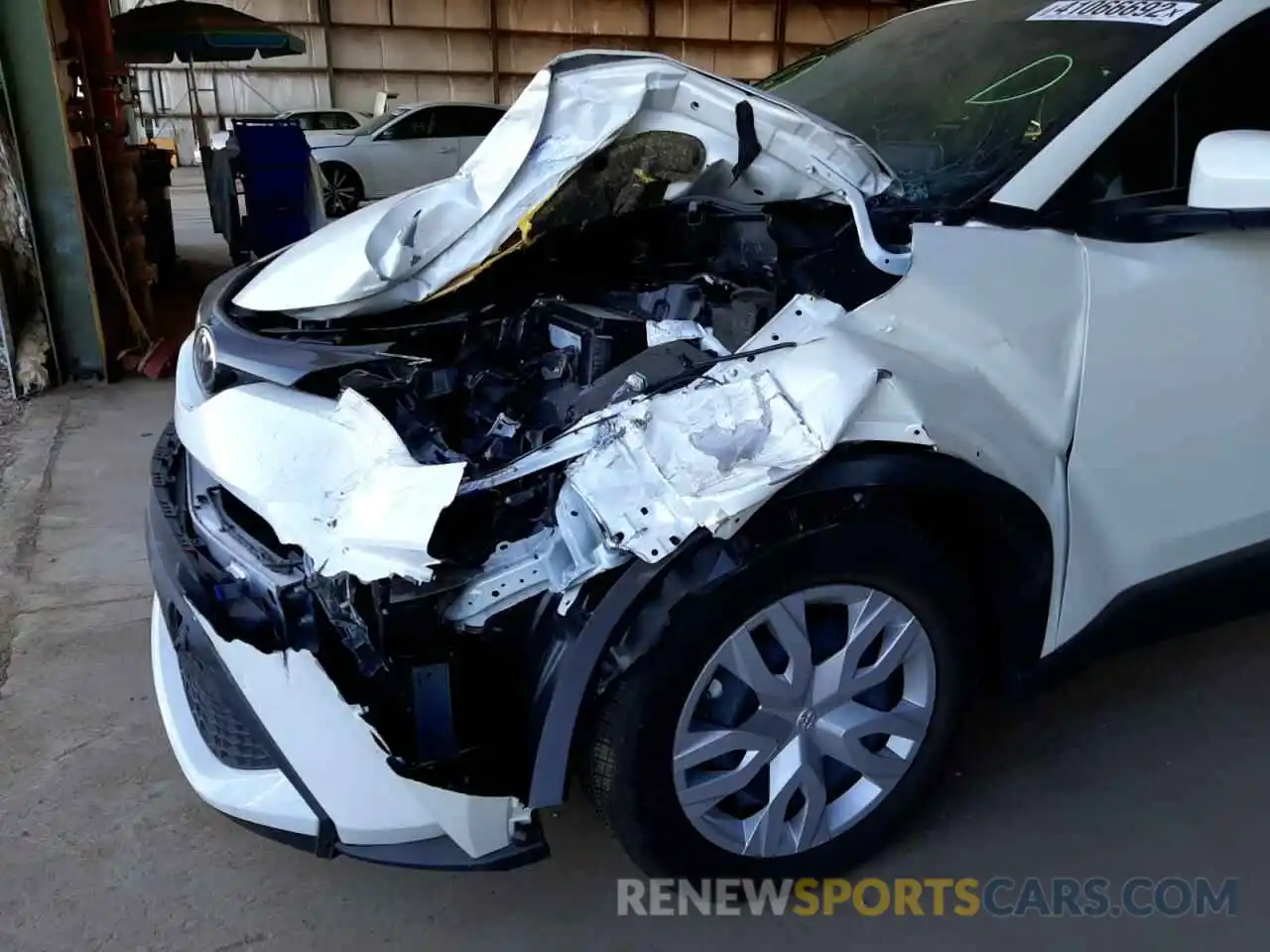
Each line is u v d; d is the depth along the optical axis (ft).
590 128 5.84
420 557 4.62
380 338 6.51
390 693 5.07
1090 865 6.51
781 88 9.16
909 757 6.09
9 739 7.58
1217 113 6.87
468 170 6.24
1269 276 6.55
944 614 5.85
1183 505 6.64
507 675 5.33
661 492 4.87
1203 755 7.52
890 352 5.45
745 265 6.98
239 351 6.01
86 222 16.53
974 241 5.86
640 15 64.03
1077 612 6.35
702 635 5.15
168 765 7.35
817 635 5.66
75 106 16.93
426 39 62.44
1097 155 6.39
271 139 26.07
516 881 6.31
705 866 5.74
